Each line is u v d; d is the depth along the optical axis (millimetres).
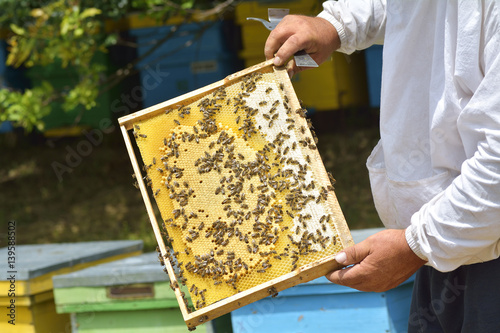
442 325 2260
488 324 2123
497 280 2113
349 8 2359
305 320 2773
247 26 7082
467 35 2057
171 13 5539
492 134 1997
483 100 2018
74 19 4934
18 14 5367
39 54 5391
